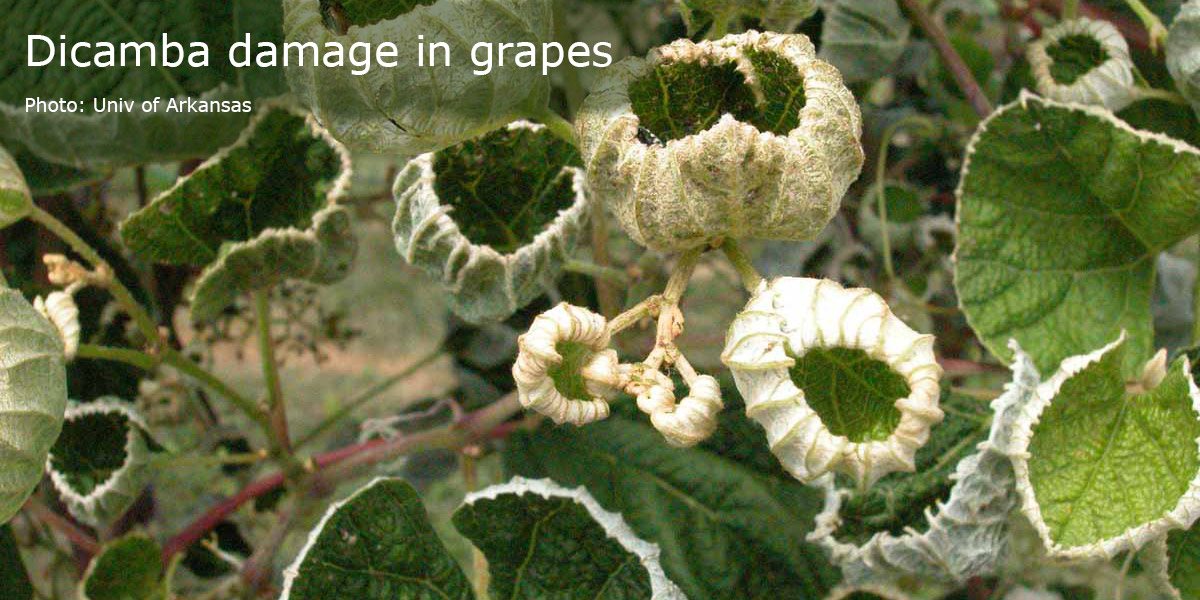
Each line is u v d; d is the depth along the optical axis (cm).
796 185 53
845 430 53
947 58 81
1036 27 88
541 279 64
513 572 65
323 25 54
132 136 75
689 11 64
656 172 53
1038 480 61
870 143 105
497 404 80
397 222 63
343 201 70
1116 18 85
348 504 64
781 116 55
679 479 78
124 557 74
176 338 97
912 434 52
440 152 63
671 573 77
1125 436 62
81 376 84
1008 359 68
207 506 113
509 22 54
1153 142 66
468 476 81
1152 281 70
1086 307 69
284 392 187
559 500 64
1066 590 98
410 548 65
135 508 90
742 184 53
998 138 68
